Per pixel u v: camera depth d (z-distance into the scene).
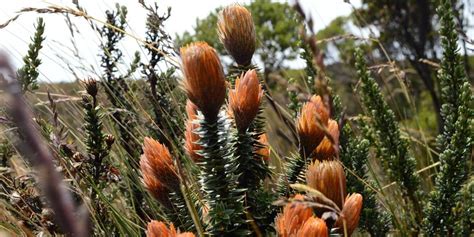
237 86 0.42
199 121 0.41
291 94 0.70
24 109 0.17
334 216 0.34
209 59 0.39
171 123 0.63
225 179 0.40
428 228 0.60
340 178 0.38
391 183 0.70
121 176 0.59
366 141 0.64
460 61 0.63
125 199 0.63
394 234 0.68
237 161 0.42
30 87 0.64
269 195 0.43
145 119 0.63
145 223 0.57
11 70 0.15
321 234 0.33
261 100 0.42
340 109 0.67
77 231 0.19
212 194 0.41
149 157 0.43
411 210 0.67
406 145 0.68
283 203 0.33
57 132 0.56
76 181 0.50
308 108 0.44
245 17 0.49
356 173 0.63
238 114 0.42
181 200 0.43
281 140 0.76
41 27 0.66
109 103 0.69
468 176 0.63
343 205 0.37
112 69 0.70
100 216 0.53
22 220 0.53
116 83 0.70
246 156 0.42
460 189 0.62
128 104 0.68
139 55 0.72
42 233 0.47
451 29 0.63
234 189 0.41
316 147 0.45
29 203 0.53
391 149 0.68
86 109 0.58
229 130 0.42
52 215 0.45
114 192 0.59
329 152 0.45
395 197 0.70
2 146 0.62
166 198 0.45
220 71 0.40
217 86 0.39
